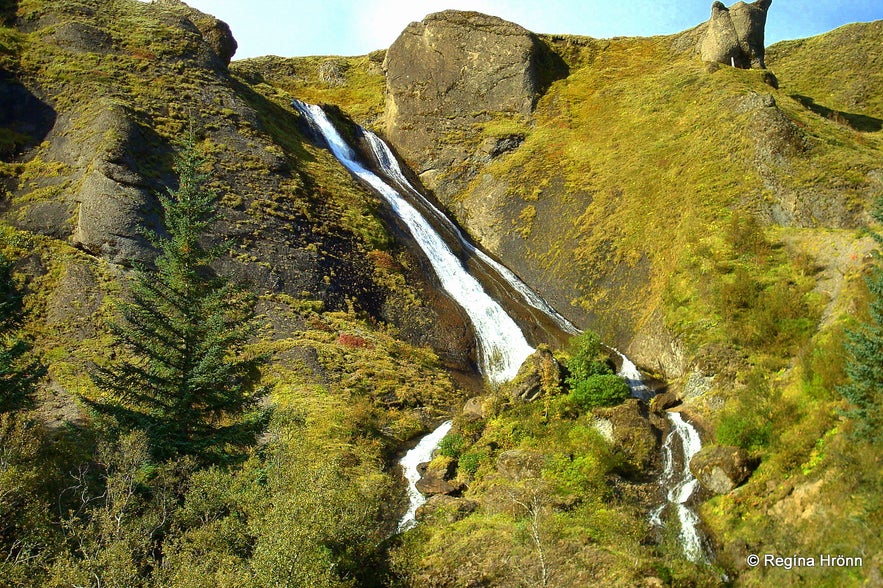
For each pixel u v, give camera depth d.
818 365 20.31
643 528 18.50
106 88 39.75
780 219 32.22
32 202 34.00
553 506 19.16
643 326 32.09
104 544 16.17
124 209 32.72
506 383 27.30
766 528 17.47
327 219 40.12
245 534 16.67
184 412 21.56
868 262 23.59
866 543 14.83
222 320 22.95
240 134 42.28
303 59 83.94
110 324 22.61
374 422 25.95
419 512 20.53
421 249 43.03
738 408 21.75
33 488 17.64
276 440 20.66
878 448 16.30
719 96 43.59
